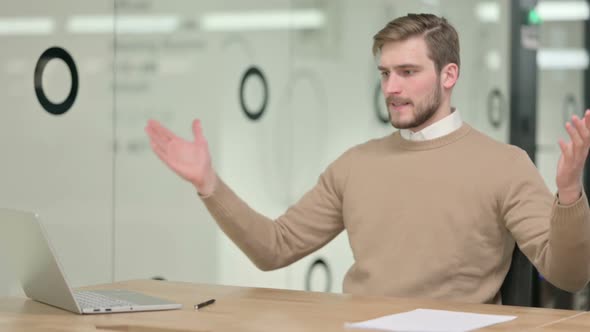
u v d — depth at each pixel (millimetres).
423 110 2625
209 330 1807
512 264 2574
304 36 4520
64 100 3232
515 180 2545
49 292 2086
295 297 2250
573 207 2129
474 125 5926
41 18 3143
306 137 4547
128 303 2088
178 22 3742
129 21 3508
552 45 6555
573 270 2227
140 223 3562
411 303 2150
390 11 5176
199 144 2354
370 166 2736
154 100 3619
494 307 2092
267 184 4277
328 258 4711
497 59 6199
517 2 6340
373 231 2666
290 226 2762
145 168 3588
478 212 2555
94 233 3357
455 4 5734
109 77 3416
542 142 6488
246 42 4125
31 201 3109
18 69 3057
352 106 4895
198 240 3867
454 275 2549
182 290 2381
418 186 2631
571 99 6734
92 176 3348
